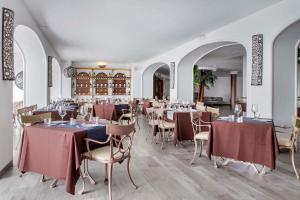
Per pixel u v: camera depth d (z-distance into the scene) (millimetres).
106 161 2865
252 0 4441
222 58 11602
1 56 3516
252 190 3129
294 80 4977
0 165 3473
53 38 7418
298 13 4184
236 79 18797
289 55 4922
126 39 7586
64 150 2822
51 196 2887
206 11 4992
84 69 13391
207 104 21250
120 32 6719
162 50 9484
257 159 3541
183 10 4930
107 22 5762
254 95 5164
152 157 4574
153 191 3074
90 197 2885
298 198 2912
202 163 4223
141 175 3623
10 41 3703
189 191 3084
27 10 4855
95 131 3170
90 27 6195
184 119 5270
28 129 3104
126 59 12141
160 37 7266
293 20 4270
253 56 5117
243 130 3623
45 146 2969
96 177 3506
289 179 3512
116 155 2992
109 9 4867
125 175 3613
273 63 4781
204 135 4230
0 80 3496
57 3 4551
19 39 6176
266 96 4867
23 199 2803
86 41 7871
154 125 5840
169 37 7273
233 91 18750
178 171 3812
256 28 5094
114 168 3908
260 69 4961
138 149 5172
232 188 3186
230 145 3732
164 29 6371
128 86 13891
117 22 5762
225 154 3781
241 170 3871
